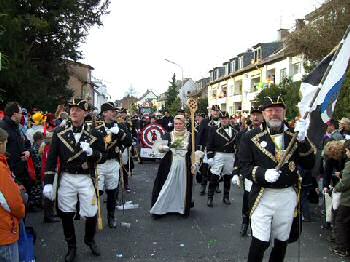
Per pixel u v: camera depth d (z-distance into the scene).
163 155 8.73
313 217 8.62
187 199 8.60
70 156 5.87
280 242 4.76
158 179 8.70
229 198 10.71
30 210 8.96
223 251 6.53
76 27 22.70
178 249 6.61
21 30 15.62
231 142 9.59
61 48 22.52
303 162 4.70
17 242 4.36
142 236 7.30
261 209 4.60
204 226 7.98
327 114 4.67
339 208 6.32
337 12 18.16
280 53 35.97
